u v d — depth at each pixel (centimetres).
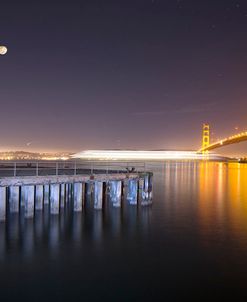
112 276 1623
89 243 2117
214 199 4319
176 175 9481
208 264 1808
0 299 1381
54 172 3070
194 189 5553
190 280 1599
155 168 14550
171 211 3288
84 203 3244
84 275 1627
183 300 1410
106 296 1425
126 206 3259
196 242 2219
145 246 2102
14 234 2200
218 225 2731
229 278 1628
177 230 2530
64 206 3078
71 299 1391
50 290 1465
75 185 2791
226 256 1941
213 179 8088
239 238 2331
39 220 2517
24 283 1526
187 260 1864
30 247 1989
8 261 1770
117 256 1902
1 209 2345
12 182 2345
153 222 2739
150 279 1602
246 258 1909
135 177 3256
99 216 2784
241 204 3900
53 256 1864
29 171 3122
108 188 3762
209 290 1500
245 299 1427
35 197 2667
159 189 5484
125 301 1389
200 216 3105
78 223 2542
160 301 1398
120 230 2439
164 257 1908
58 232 2292
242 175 9981
